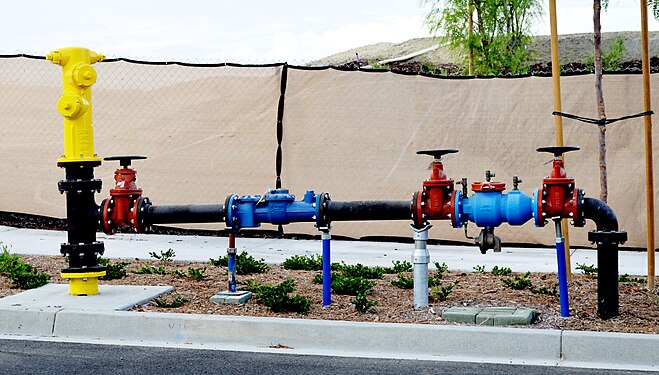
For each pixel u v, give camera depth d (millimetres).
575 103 11594
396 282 8758
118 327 7137
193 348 6750
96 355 6523
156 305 7750
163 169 12625
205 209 7863
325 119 12188
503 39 15508
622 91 11469
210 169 12516
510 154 11805
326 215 7582
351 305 7742
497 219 7102
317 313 7410
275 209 7688
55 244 11805
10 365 6234
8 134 13086
